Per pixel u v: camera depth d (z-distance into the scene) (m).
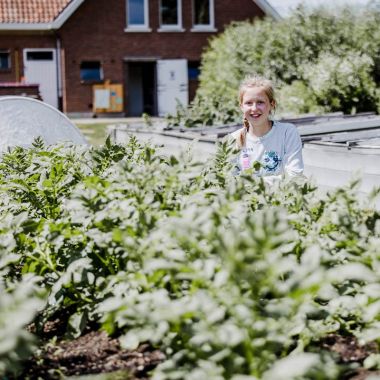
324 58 14.93
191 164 2.61
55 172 3.69
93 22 25.83
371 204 2.65
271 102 4.56
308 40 16.94
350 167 5.11
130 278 2.33
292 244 2.52
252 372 1.85
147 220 2.38
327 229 2.63
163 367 2.05
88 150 4.03
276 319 2.02
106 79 26.12
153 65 27.59
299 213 2.72
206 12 27.08
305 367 1.55
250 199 2.89
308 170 5.54
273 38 16.97
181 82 26.98
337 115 9.76
